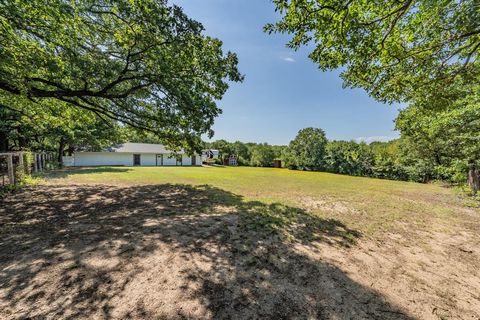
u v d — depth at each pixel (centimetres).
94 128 1809
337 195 909
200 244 356
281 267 298
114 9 515
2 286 229
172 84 660
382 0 300
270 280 266
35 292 221
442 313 224
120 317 194
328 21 316
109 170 1870
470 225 542
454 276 302
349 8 303
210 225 450
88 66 608
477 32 306
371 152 2467
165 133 926
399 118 600
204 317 199
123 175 1455
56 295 218
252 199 744
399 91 418
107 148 2903
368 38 338
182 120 795
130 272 265
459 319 217
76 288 230
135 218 483
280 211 586
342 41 337
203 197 753
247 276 271
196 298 225
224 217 510
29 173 1048
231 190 945
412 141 1591
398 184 1546
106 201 655
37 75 621
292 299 232
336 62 377
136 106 853
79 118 981
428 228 509
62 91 646
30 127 1514
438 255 368
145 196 748
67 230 399
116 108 873
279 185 1195
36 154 1399
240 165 4041
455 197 960
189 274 268
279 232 429
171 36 582
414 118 612
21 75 529
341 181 1590
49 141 2197
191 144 952
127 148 3155
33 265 272
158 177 1398
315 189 1081
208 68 687
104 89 662
